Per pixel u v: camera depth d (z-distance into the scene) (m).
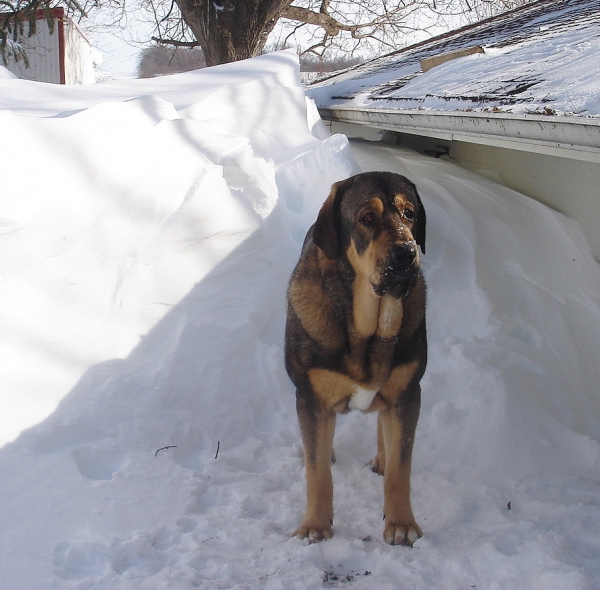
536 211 3.63
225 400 2.44
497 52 4.19
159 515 1.96
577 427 2.58
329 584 1.75
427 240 3.25
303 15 10.44
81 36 12.57
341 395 2.02
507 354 2.75
